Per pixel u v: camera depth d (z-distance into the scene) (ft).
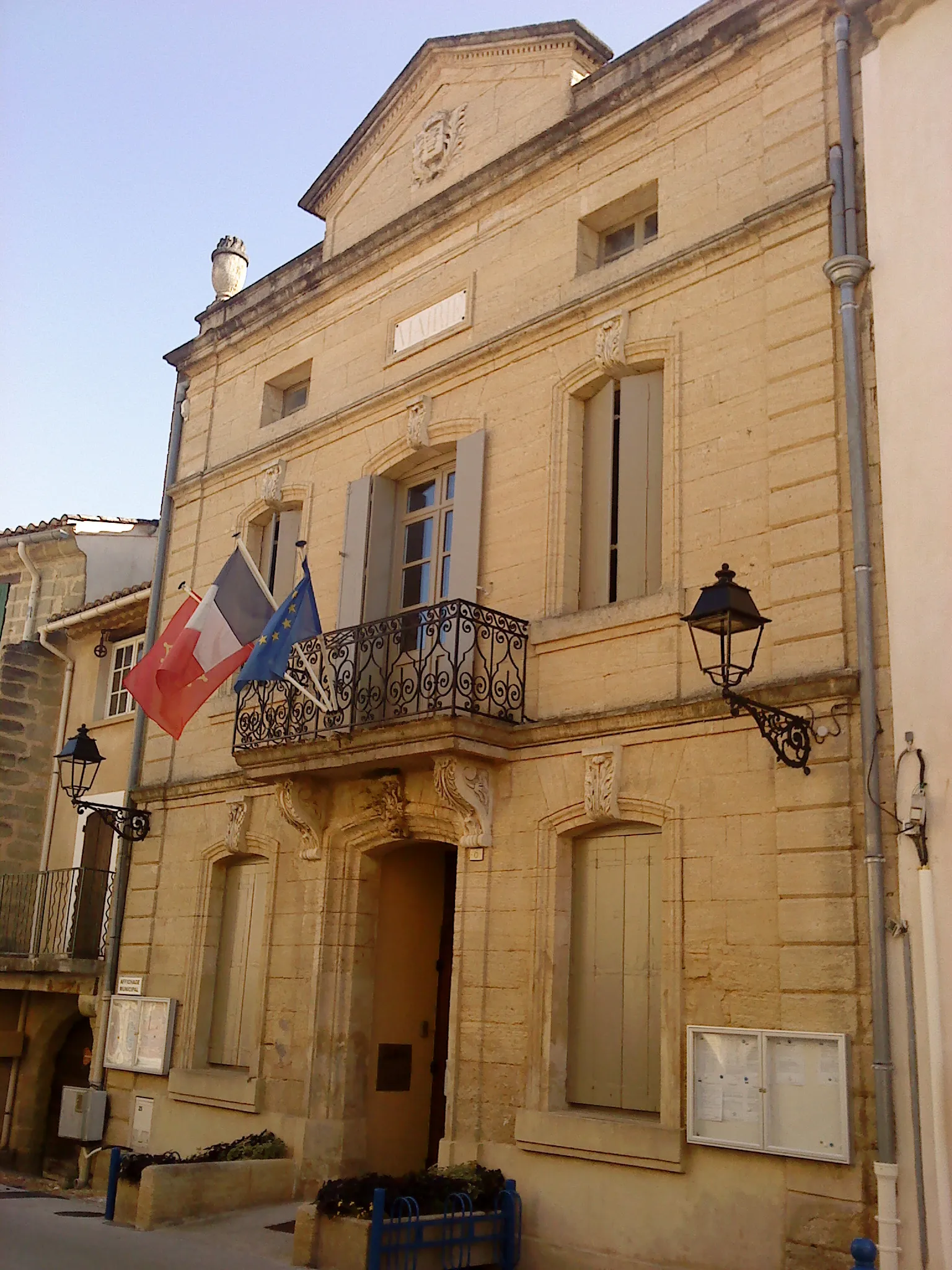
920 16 31.17
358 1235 29.14
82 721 61.16
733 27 35.37
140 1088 46.80
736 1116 28.25
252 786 45.21
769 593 31.24
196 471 53.98
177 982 46.47
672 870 31.35
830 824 28.30
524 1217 31.89
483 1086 34.19
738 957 29.50
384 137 48.75
